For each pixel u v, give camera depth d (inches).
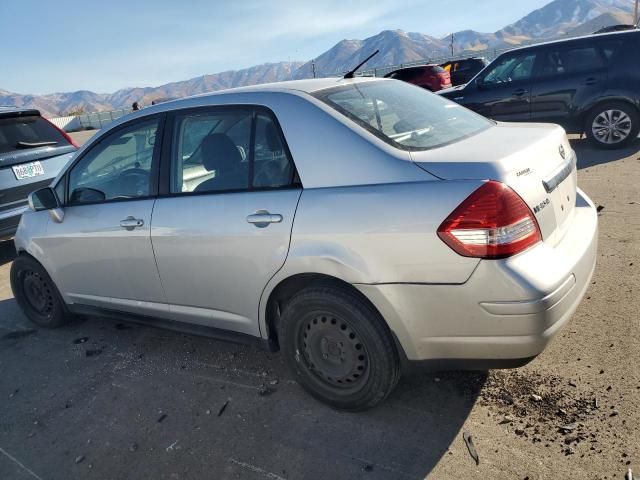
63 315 170.4
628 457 88.4
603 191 236.1
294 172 106.9
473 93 364.8
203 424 114.3
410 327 95.6
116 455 108.3
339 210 98.8
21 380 144.0
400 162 96.2
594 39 320.2
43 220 159.9
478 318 89.4
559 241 99.7
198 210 120.0
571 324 130.7
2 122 255.4
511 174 89.4
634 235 179.5
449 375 117.9
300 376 115.1
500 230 85.7
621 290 143.5
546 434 96.5
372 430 104.8
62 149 277.7
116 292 146.3
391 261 93.7
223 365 137.6
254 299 115.6
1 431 121.9
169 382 133.0
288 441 105.2
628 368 110.6
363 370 104.8
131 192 136.9
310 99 110.5
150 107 136.6
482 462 92.4
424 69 739.4
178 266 126.4
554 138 109.2
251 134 115.1
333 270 99.7
